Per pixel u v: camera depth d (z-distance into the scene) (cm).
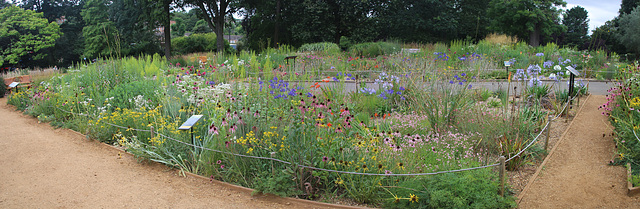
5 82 1413
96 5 3341
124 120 727
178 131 614
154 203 472
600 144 619
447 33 3428
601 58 1484
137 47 3416
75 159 634
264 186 479
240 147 539
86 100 897
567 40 3878
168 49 3036
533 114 708
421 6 3278
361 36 3203
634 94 736
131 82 988
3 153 670
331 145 489
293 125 509
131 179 549
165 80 863
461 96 653
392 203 437
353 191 468
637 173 495
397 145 486
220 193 498
